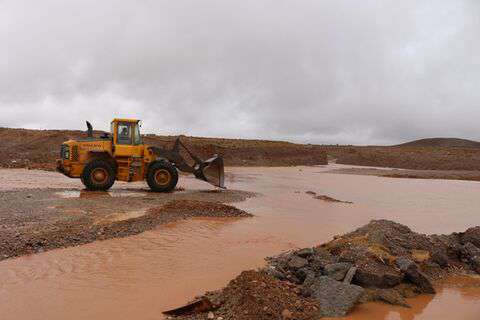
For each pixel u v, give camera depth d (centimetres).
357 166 6731
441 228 1409
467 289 816
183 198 1755
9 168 3281
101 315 618
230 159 5512
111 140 1942
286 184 2895
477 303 743
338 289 696
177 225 1231
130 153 1927
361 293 691
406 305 713
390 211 1758
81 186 2098
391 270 783
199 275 805
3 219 1125
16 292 694
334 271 764
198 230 1183
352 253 816
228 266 866
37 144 4194
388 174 4450
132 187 2139
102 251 937
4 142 4359
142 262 873
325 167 5969
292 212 1592
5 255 865
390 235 965
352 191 2586
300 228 1280
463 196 2456
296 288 712
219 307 629
